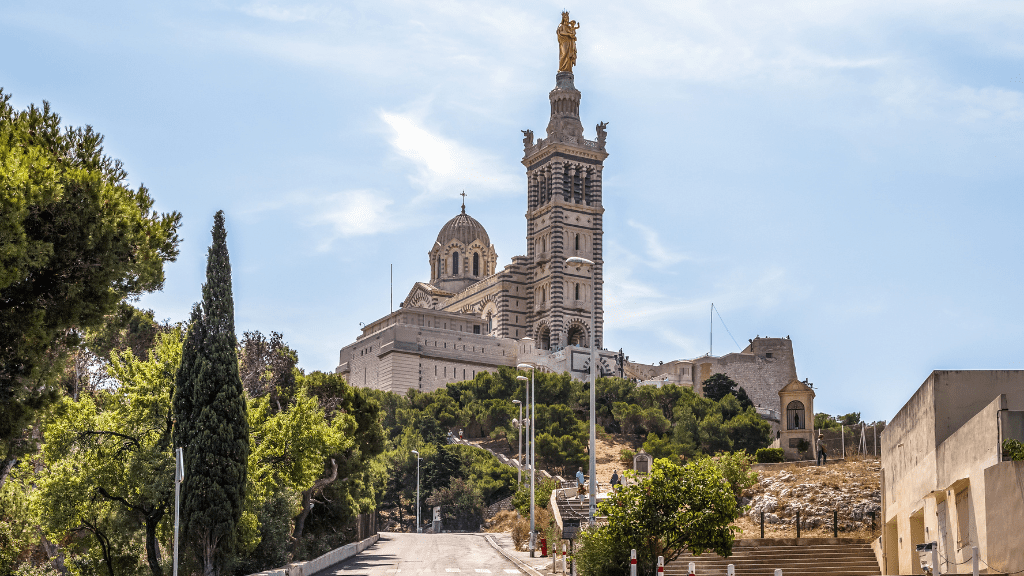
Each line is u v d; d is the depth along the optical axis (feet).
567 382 623.77
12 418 111.55
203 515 156.97
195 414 160.76
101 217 112.78
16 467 171.94
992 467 106.83
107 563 169.37
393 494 465.47
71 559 175.63
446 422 577.84
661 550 146.00
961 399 130.41
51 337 113.09
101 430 164.45
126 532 164.25
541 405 568.41
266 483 182.70
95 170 115.44
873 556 168.45
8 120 116.67
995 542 106.22
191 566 156.76
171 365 170.50
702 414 601.62
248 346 239.71
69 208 110.22
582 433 547.90
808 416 302.25
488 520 428.97
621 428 600.80
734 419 572.92
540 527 246.47
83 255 113.09
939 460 128.06
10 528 160.97
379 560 218.38
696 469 146.72
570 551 193.16
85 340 131.03
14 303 110.93
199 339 163.53
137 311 233.55
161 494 156.87
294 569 167.22
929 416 133.18
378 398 577.02
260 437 185.47
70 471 160.76
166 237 124.67
